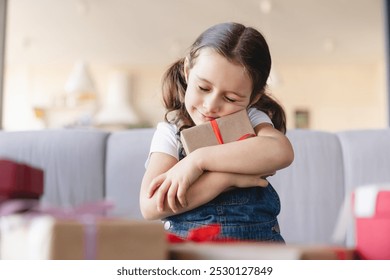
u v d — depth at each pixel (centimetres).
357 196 57
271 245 47
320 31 656
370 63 812
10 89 838
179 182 78
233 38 85
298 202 172
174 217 93
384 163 173
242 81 84
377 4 553
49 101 836
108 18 618
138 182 172
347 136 180
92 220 42
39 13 601
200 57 85
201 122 90
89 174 175
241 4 562
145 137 178
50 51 763
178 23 636
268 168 81
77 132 180
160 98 114
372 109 806
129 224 43
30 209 44
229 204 92
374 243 54
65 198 173
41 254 39
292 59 793
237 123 86
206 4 567
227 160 79
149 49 751
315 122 812
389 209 53
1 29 315
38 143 178
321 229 170
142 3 566
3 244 42
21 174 54
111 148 178
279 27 639
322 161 175
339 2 551
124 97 838
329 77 819
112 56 790
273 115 110
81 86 702
